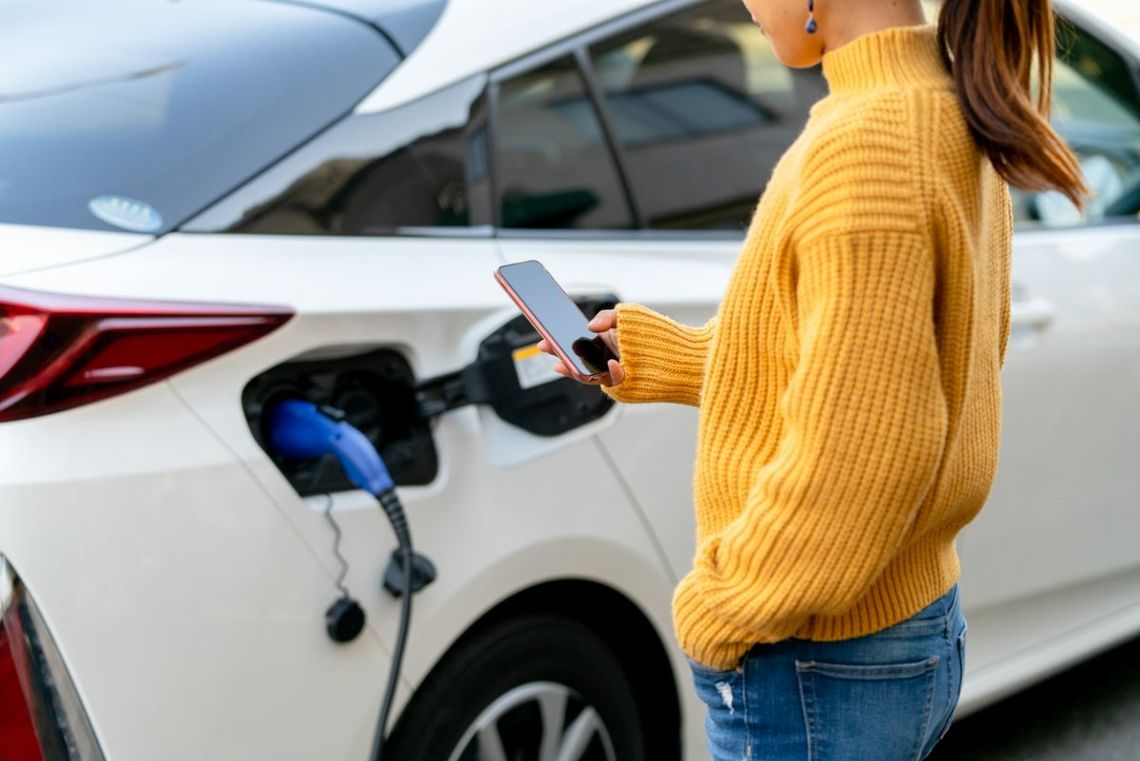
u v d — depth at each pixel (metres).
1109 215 3.04
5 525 1.55
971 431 1.32
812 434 1.16
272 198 1.85
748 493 1.30
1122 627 3.09
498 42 2.18
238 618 1.68
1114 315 2.87
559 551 2.03
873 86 1.22
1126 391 2.90
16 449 1.57
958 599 1.44
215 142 1.86
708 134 2.45
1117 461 2.92
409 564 1.79
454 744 1.96
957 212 1.18
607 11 2.33
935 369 1.16
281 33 2.04
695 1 2.47
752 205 2.49
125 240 1.72
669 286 2.24
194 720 1.65
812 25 1.28
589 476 2.08
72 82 1.94
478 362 1.94
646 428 2.17
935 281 1.20
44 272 1.63
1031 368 2.69
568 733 2.14
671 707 2.30
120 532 1.60
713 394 1.33
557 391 2.03
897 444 1.15
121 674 1.59
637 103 2.35
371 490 1.77
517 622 2.04
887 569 1.32
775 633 1.26
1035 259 2.77
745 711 1.39
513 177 2.14
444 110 2.07
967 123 1.21
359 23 2.09
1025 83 1.21
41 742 1.54
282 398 1.79
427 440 1.92
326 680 1.76
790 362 1.25
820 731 1.36
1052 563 2.85
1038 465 2.74
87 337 1.60
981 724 3.21
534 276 1.59
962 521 1.37
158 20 2.09
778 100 2.59
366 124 1.98
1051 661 2.90
